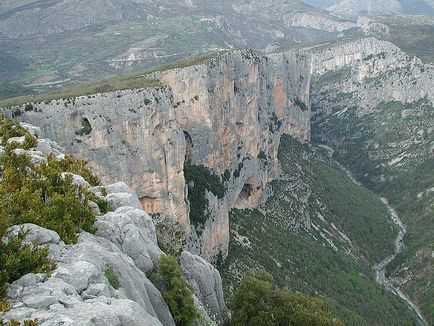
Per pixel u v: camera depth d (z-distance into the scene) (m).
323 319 55.69
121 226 36.44
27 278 26.14
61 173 39.78
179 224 97.69
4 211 30.58
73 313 23.91
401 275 162.12
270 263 126.56
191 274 49.91
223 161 130.38
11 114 78.25
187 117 115.88
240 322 54.84
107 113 86.12
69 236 31.14
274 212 153.12
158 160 93.00
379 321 128.25
